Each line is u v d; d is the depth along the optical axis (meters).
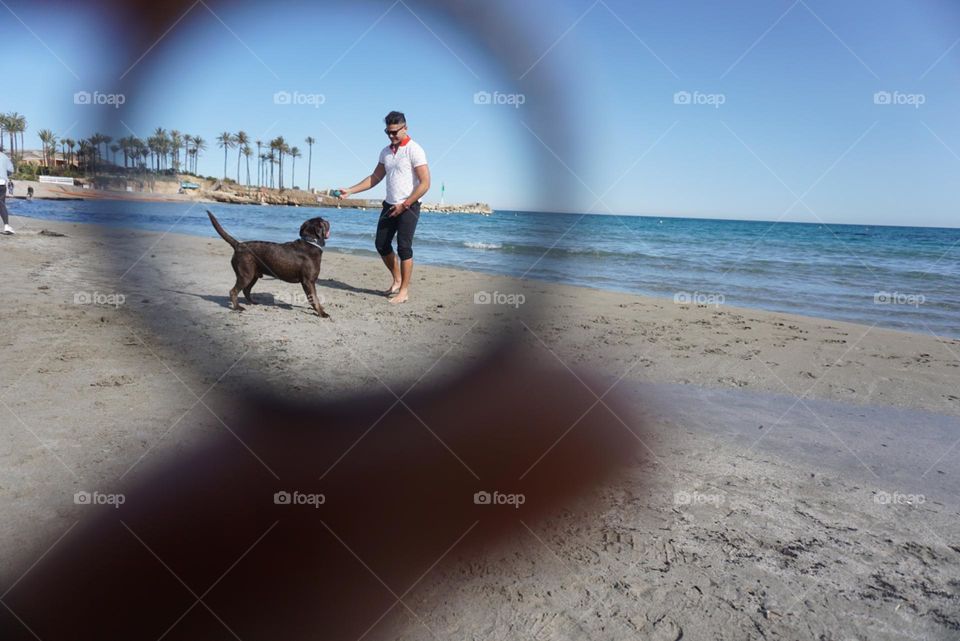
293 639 1.48
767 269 11.93
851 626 1.58
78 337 3.96
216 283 6.59
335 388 3.31
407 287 6.09
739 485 2.40
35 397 2.86
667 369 4.06
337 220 18.92
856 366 4.32
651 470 2.51
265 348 4.02
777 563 1.87
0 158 9.89
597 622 1.59
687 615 1.62
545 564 1.83
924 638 1.54
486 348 4.36
